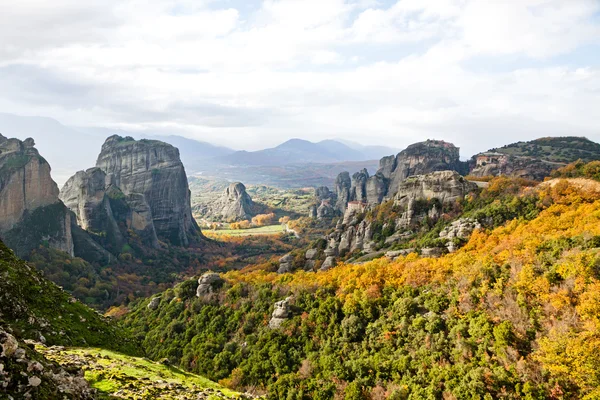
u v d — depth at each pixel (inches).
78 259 6953.7
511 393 1860.2
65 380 808.3
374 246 5629.9
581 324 1939.0
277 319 3494.1
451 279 2898.6
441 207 5497.1
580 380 1733.5
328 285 3747.5
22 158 6953.7
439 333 2458.2
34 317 1346.0
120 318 4734.3
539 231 3304.6
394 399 2164.1
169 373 1397.6
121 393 973.2
